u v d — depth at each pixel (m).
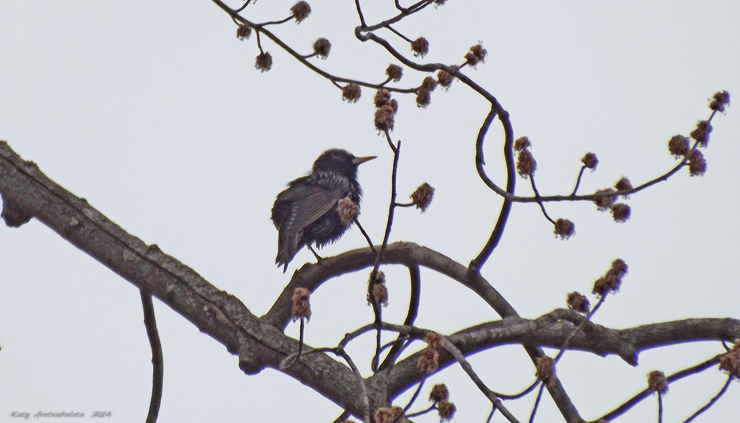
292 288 10.94
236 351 9.35
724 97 9.09
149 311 11.08
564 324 10.53
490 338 9.48
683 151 8.96
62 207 9.95
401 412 7.29
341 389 8.90
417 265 11.70
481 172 9.70
